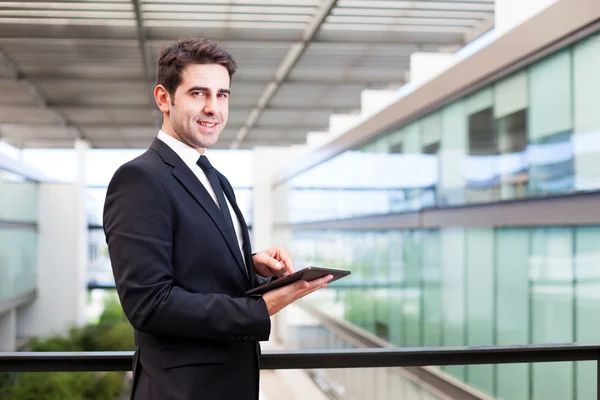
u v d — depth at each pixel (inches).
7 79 586.9
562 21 296.2
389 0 385.7
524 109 345.1
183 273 75.7
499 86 373.4
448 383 234.1
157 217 73.6
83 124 912.3
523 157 348.5
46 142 1171.3
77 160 1192.8
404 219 552.7
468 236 430.0
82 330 904.9
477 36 441.7
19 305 1085.1
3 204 919.0
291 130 971.3
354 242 724.0
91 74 594.6
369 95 668.1
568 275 313.0
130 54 519.5
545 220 330.0
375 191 634.8
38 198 1177.4
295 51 500.7
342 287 770.2
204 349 76.2
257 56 529.3
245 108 776.3
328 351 103.6
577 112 294.5
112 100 731.4
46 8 399.9
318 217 912.3
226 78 80.7
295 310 999.6
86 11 410.3
